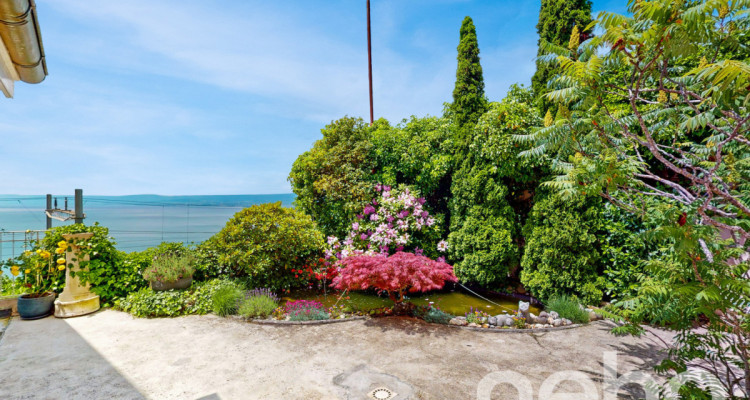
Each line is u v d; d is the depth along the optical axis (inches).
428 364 139.2
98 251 214.1
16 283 211.6
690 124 96.4
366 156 326.3
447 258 295.6
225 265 258.5
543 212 226.7
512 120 237.8
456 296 265.3
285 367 135.9
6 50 95.9
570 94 94.3
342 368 135.3
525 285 236.8
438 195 317.4
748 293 70.2
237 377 127.0
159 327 182.4
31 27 89.3
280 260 269.3
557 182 113.4
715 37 91.1
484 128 249.0
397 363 140.2
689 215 80.8
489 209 254.4
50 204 347.9
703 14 66.7
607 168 83.1
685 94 97.7
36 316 191.3
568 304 197.8
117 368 134.0
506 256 250.1
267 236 254.7
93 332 173.5
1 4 73.6
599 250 216.8
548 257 219.0
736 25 102.3
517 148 235.9
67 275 202.2
